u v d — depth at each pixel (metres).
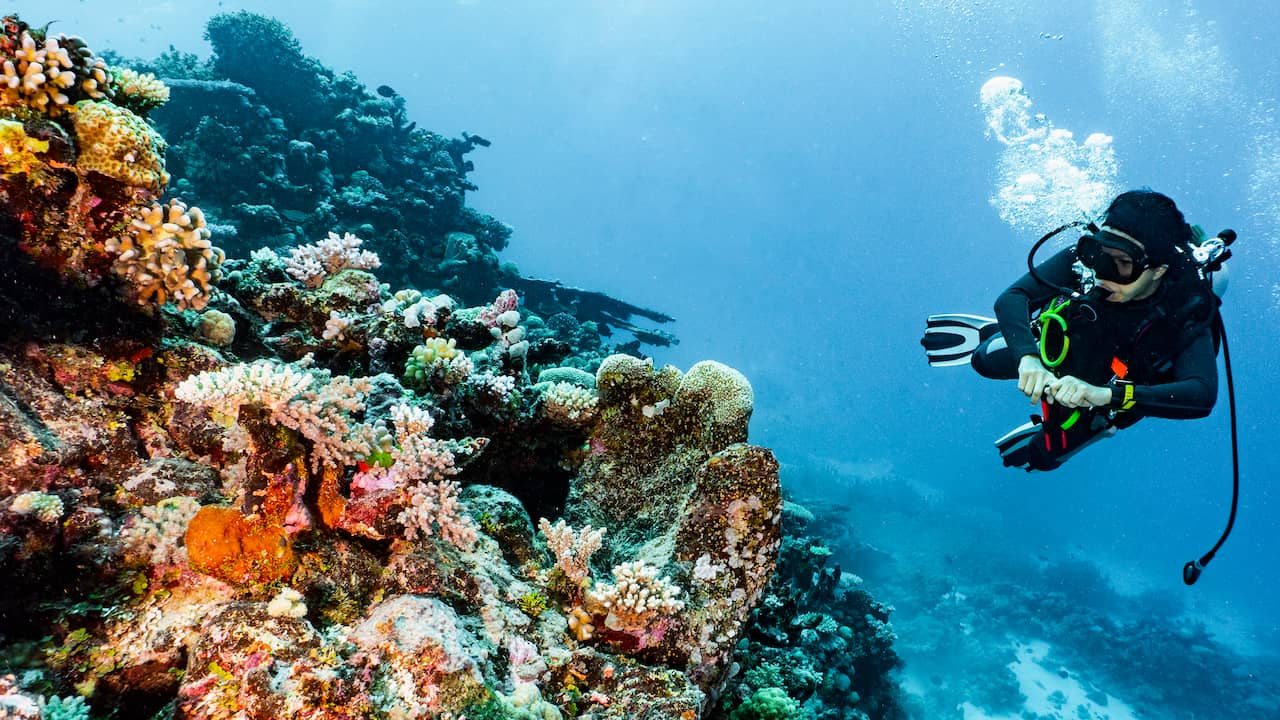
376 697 2.61
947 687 28.45
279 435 3.06
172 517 2.99
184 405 3.42
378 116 18.05
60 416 3.06
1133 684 32.31
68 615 2.62
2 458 2.77
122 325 3.56
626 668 3.59
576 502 4.97
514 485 5.30
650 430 4.96
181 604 2.76
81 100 3.46
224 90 14.84
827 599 15.63
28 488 2.81
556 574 3.91
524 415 5.08
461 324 5.53
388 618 2.90
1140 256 3.00
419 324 4.99
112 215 3.44
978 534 46.19
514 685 3.15
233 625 2.56
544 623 3.66
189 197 14.20
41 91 3.25
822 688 11.77
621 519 4.85
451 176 18.69
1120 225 3.04
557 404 5.02
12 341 3.14
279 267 5.12
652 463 4.92
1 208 3.12
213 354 3.83
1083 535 62.00
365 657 2.72
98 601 2.71
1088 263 3.16
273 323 4.91
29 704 2.14
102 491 3.02
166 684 2.65
